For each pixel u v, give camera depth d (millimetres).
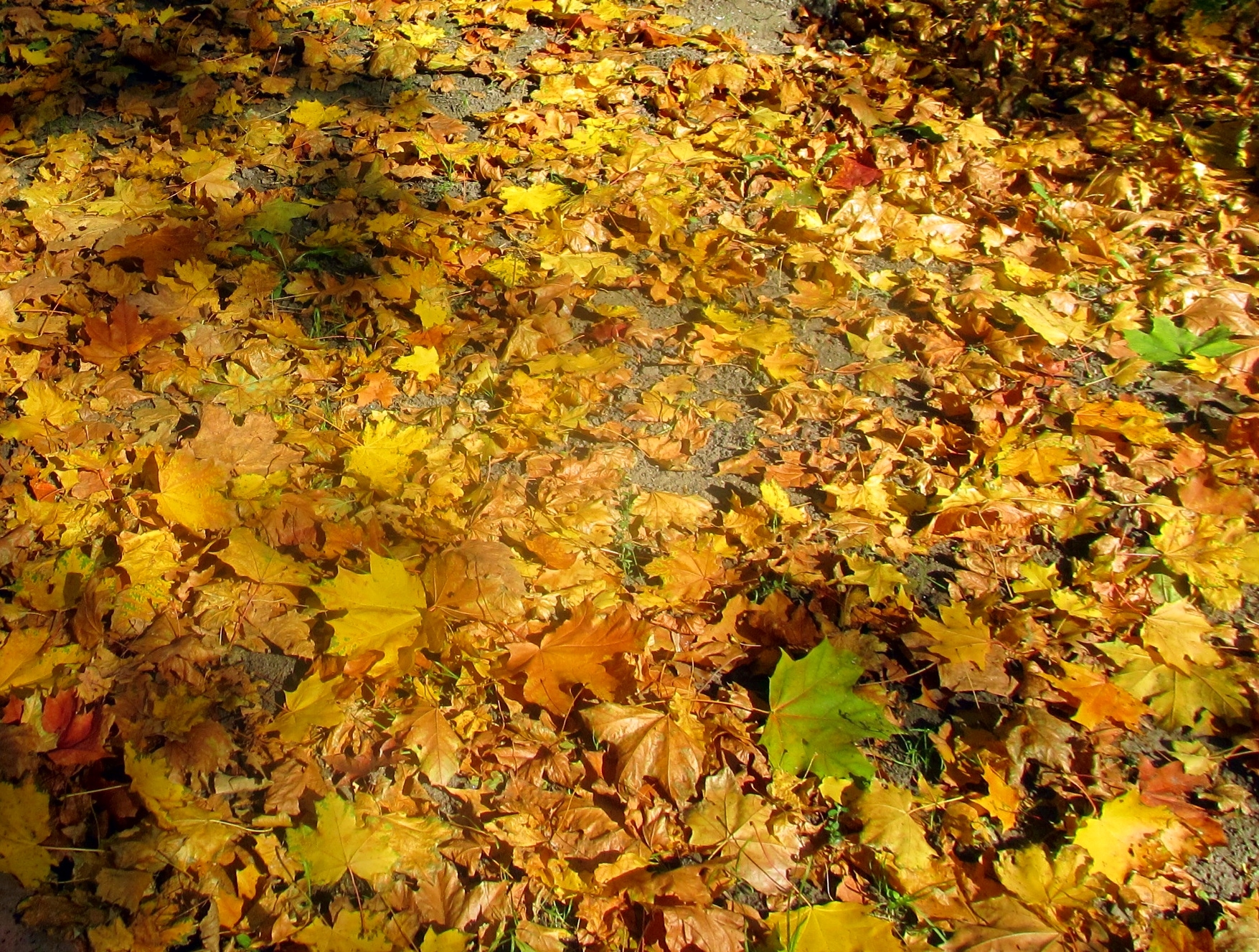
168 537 1531
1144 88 2523
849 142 2322
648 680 1426
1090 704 1421
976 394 1810
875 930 1245
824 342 1905
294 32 2584
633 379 1828
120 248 1944
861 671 1395
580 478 1654
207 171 2125
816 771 1353
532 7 2678
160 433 1687
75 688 1393
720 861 1302
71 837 1298
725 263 2025
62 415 1690
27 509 1569
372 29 2613
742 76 2447
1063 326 1915
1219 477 1688
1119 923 1271
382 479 1605
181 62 2434
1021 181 2273
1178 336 1867
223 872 1283
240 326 1857
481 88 2434
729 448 1732
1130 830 1320
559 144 2281
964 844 1332
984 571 1579
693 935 1240
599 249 2064
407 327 1877
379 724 1394
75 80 2377
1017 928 1258
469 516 1580
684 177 2215
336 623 1391
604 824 1329
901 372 1832
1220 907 1290
